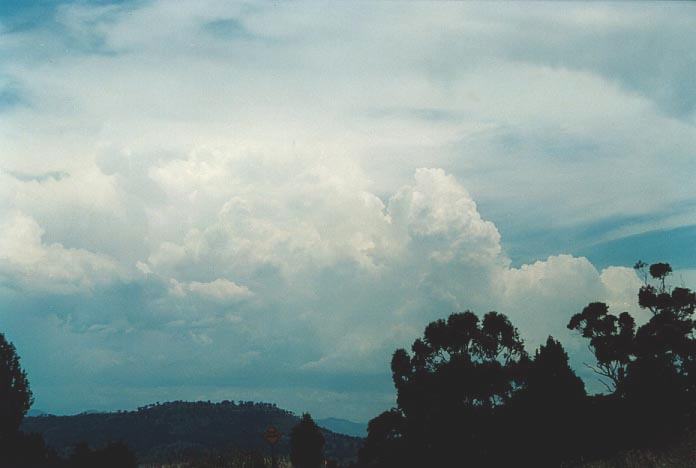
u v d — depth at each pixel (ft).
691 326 214.69
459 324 194.29
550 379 175.01
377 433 198.90
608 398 186.50
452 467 185.57
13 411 190.70
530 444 173.06
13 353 194.49
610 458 149.18
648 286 222.07
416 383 193.47
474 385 185.88
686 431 168.76
